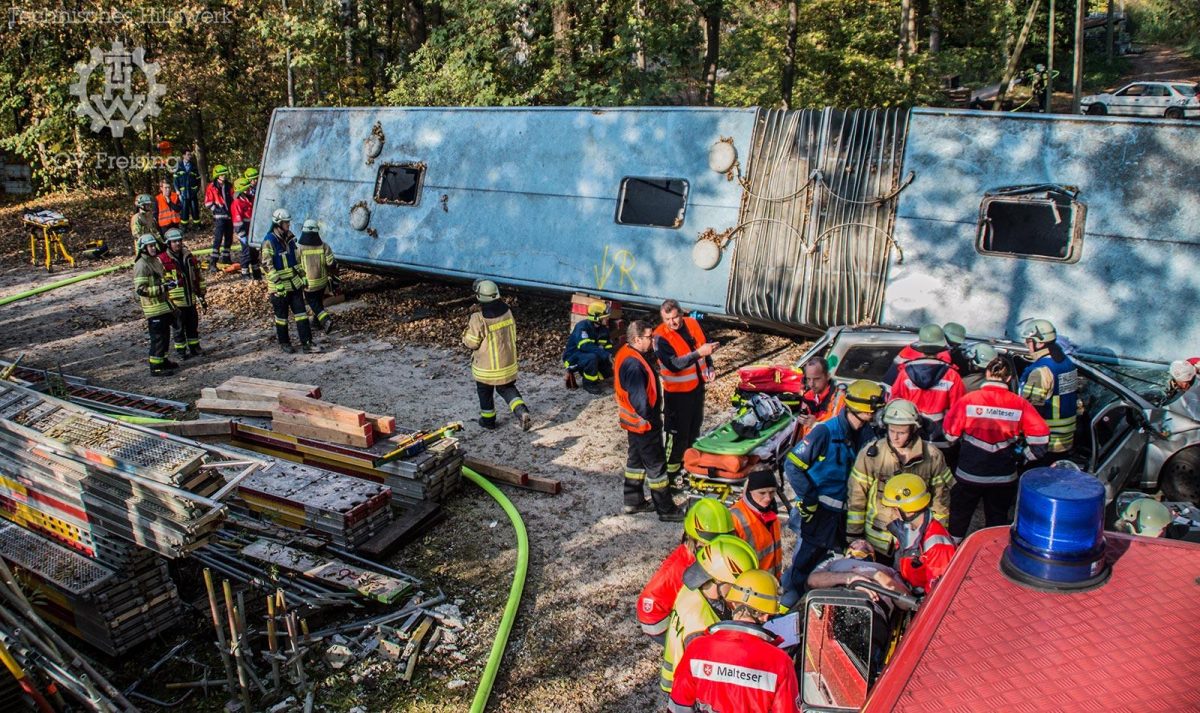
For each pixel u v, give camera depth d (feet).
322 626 20.68
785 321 35.37
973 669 9.07
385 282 51.88
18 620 16.19
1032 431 20.43
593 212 39.73
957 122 32.78
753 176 35.94
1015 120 31.94
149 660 19.49
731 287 36.22
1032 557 10.13
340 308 47.50
